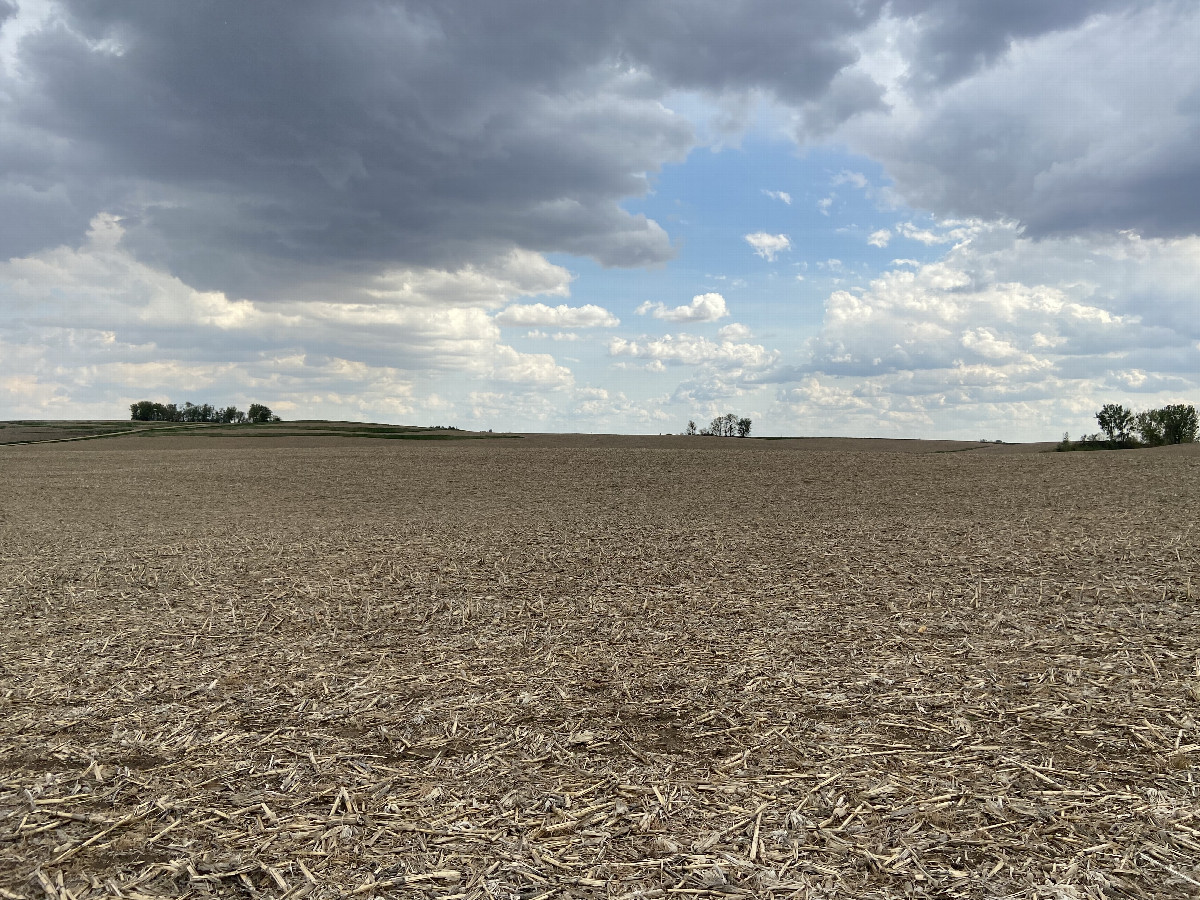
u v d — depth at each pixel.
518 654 6.87
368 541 14.77
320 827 3.74
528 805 3.94
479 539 14.77
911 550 12.25
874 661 6.31
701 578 10.29
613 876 3.29
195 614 8.74
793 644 6.91
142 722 5.28
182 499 25.72
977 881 3.18
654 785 4.14
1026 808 3.76
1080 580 9.29
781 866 3.34
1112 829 3.54
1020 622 7.41
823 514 18.59
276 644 7.38
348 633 7.77
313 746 4.79
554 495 25.30
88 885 3.26
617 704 5.48
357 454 45.72
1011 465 31.27
